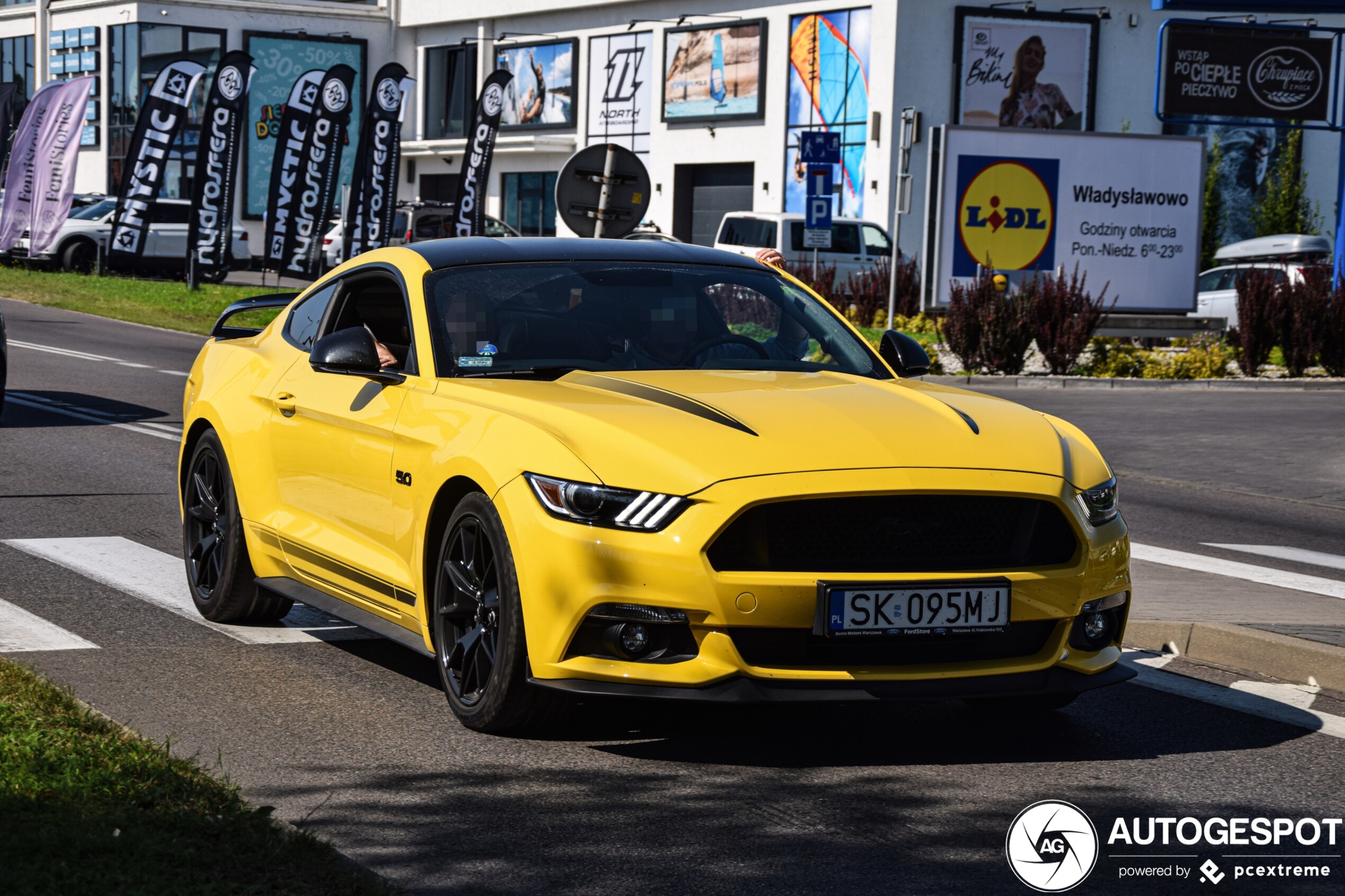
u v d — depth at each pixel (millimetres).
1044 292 22031
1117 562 4969
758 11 43438
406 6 55000
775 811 4344
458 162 53656
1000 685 4730
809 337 6023
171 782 4203
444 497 5125
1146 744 5145
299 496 6062
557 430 4793
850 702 4789
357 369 5566
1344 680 5902
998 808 4422
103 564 7922
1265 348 22219
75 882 3414
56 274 35938
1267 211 41500
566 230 50344
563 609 4598
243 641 6367
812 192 23422
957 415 5094
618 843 4051
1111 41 41125
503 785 4527
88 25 55719
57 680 5625
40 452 12188
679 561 4477
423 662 6074
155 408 15547
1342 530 10625
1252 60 25094
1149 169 25016
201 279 35969
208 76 53375
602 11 48250
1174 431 15695
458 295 5734
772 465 4582
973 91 40250
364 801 4367
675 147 46094
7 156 39125
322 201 33562
